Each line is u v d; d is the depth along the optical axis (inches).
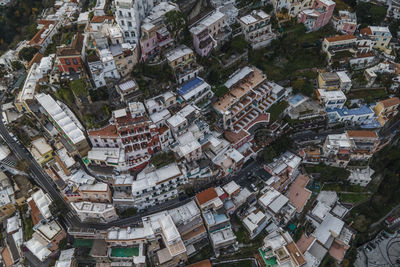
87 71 3814.0
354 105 4613.7
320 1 4877.0
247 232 3617.1
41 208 3538.4
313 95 4584.2
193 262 3476.9
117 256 3324.3
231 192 3668.8
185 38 4133.9
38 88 4040.4
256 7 4980.3
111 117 3649.1
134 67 3823.8
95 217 3518.7
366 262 4092.0
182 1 4352.9
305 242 3690.9
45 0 6058.1
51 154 3809.1
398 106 4749.0
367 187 4271.7
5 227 3727.9
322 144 4375.0
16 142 4143.7
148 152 3727.9
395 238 4276.6
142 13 3875.5
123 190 3609.7
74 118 3720.5
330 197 4099.4
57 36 4749.0
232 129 4202.8
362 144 4138.8
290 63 4746.6
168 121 3725.4
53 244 3353.8
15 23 5920.3
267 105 4436.5
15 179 3882.9
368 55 4722.0
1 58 5182.1
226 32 4566.9
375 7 5452.8
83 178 3516.2
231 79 4399.6
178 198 3811.5
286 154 4185.5
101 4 4480.8
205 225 3609.7
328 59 4726.9
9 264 3427.7
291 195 3996.1
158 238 3447.3
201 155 3846.0
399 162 4566.9
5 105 4276.6
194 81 4069.9
